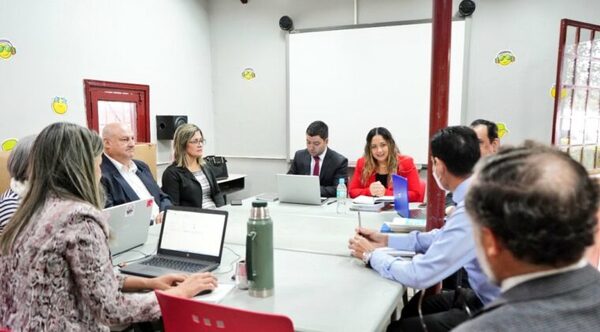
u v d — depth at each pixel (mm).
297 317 1217
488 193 650
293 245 1945
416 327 1575
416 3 4195
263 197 3264
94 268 1152
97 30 3576
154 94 4254
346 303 1311
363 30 4379
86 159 1264
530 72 3936
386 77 4359
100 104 3648
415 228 2004
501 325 617
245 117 5074
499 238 645
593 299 606
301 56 4660
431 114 1844
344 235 2109
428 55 4172
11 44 2910
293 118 4793
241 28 4941
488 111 4113
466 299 1635
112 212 1746
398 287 1441
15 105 2963
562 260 616
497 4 3967
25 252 1147
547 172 624
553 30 3824
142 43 4074
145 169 2969
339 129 4609
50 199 1208
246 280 1425
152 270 1595
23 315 1135
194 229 1750
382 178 3166
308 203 2922
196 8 4840
